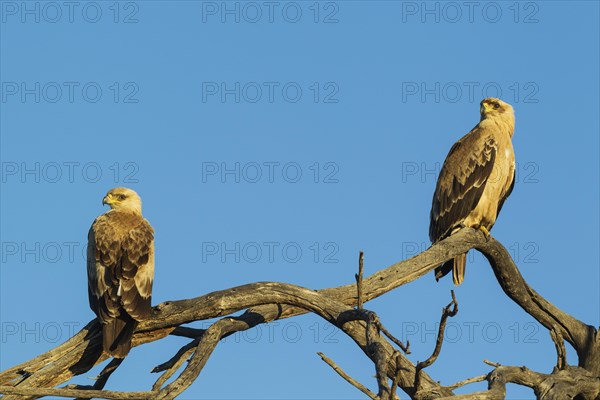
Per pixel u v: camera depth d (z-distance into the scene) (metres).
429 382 12.63
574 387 13.60
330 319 13.68
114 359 13.68
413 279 15.50
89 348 13.57
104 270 14.01
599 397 14.14
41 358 13.22
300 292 13.84
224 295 13.77
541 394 13.41
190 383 12.13
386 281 15.12
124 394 11.59
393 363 12.80
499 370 12.65
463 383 11.96
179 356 13.66
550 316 16.55
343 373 10.88
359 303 12.34
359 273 12.12
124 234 14.45
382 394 10.51
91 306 14.09
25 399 13.06
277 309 14.46
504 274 16.14
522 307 16.53
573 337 16.75
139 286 13.96
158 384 12.84
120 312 13.70
